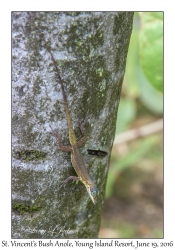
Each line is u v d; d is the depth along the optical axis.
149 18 0.48
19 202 0.38
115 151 0.92
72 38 0.34
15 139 0.37
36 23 0.34
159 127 0.72
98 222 0.46
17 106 0.36
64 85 0.35
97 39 0.35
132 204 0.86
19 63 0.35
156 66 0.49
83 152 0.40
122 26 0.37
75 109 0.37
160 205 0.85
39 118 0.36
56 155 0.38
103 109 0.39
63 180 0.39
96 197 0.40
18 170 0.37
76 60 0.35
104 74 0.37
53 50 0.34
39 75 0.35
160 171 0.93
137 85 0.73
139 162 0.96
